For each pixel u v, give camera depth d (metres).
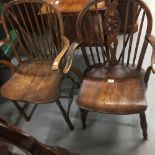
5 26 1.73
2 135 0.70
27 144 0.75
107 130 1.79
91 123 1.87
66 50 1.48
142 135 1.70
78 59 2.49
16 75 1.76
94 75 1.60
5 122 0.77
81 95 1.47
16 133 0.72
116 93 1.44
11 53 2.07
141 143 1.66
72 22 2.03
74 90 2.13
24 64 1.86
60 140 1.79
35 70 1.78
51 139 1.81
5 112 2.11
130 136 1.72
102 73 1.61
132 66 1.63
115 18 1.50
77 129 1.84
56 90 1.55
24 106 2.07
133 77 1.54
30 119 1.99
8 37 1.77
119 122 1.83
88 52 2.50
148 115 1.83
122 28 2.51
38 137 1.83
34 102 1.51
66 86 2.21
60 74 1.67
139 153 1.60
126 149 1.64
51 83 1.62
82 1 1.85
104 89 1.49
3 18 1.69
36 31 2.26
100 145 1.70
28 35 1.85
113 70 1.62
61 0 1.92
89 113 1.95
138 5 1.46
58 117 1.97
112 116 1.89
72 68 1.53
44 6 1.86
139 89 1.44
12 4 1.66
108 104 1.38
